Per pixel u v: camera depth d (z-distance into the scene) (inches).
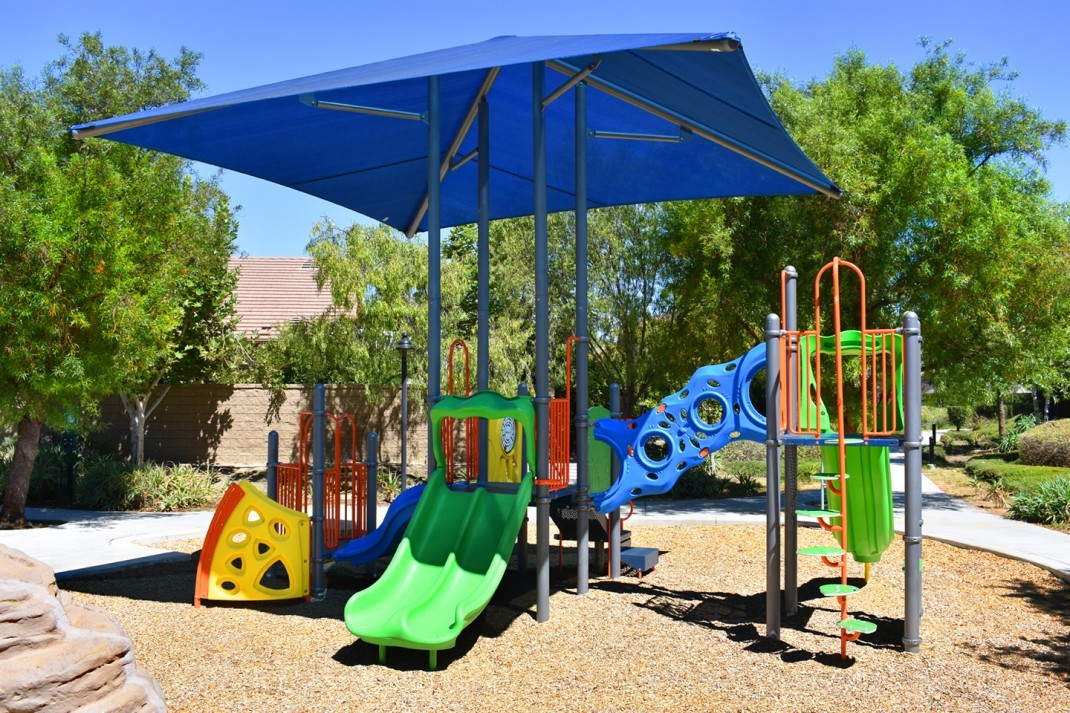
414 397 775.1
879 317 584.1
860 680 215.0
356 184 423.5
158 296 496.1
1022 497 499.8
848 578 338.3
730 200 590.9
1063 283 553.9
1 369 460.1
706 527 476.7
